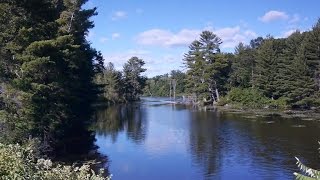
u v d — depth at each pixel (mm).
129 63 131500
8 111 24312
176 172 26125
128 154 31797
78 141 37312
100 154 31625
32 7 26094
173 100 125562
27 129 24547
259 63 79938
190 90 100875
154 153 32156
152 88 181500
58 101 29438
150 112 72875
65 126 35094
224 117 58969
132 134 42906
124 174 25641
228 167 27109
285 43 85688
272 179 23906
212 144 35688
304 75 68500
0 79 24953
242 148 33406
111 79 109500
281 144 34594
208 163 28484
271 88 76438
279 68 75688
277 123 49312
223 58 92062
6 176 7246
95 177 10156
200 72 93750
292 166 26703
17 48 25156
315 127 44719
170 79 159125
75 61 35812
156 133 43469
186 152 32438
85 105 43312
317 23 76375
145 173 25938
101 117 63656
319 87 68250
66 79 32312
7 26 25047
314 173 7395
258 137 38656
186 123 52594
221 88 93938
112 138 40000
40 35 27203
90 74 46094
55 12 29062
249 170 26125
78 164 27734
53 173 9250
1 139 21844
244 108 75125
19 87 24531
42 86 25641
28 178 7723
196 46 95188
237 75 91562
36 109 25734
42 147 25250
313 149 32062
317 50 69688
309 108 69688
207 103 90438
